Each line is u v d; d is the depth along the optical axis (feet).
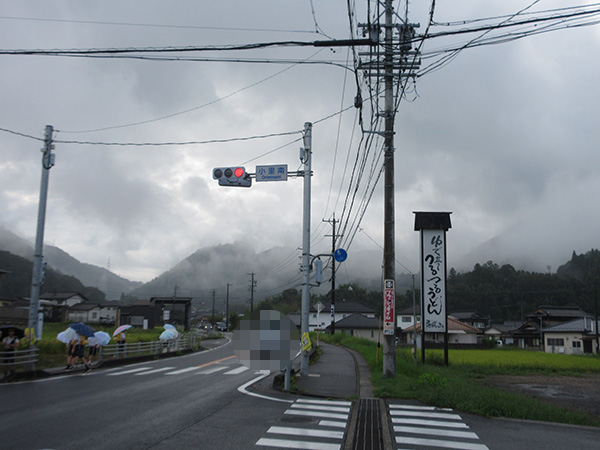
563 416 30.76
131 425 25.31
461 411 31.71
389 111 46.32
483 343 174.81
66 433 23.24
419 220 69.82
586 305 246.68
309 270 49.83
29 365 47.65
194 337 109.81
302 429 25.18
